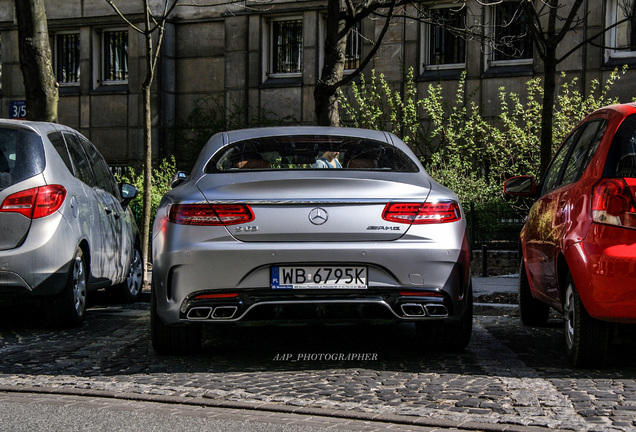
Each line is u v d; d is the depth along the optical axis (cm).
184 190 589
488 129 1889
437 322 629
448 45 2033
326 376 552
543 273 677
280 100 2172
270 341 703
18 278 746
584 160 613
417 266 564
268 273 559
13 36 2398
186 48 2297
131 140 2303
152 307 622
